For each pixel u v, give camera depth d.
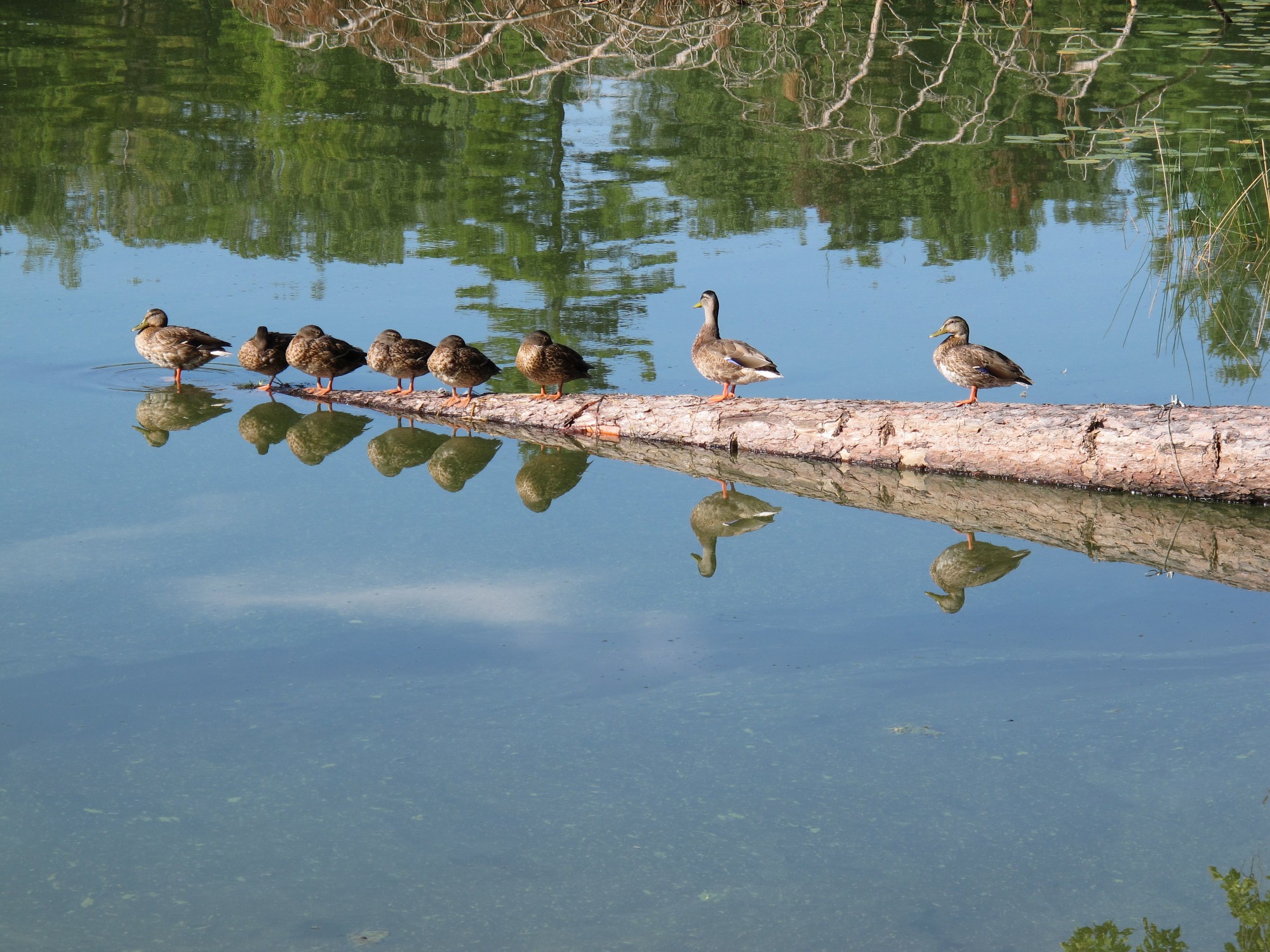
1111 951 7.00
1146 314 18.44
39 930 7.23
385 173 26.00
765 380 15.12
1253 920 7.24
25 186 24.31
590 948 7.10
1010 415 13.98
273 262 20.70
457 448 15.44
